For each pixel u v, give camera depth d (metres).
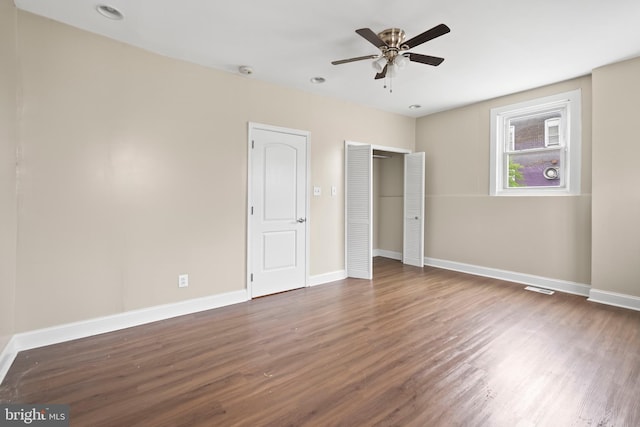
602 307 3.22
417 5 2.24
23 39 2.31
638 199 3.12
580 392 1.83
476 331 2.68
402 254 5.70
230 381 1.96
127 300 2.80
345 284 4.20
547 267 3.93
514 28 2.54
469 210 4.70
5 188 2.12
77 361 2.19
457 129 4.82
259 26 2.53
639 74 3.08
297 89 3.96
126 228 2.78
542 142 4.01
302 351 2.35
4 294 2.12
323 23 2.48
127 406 1.72
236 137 3.46
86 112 2.58
